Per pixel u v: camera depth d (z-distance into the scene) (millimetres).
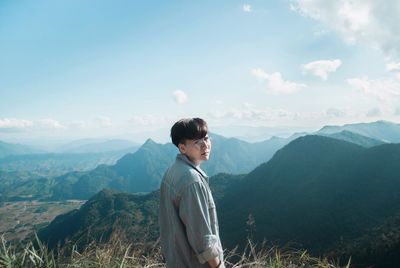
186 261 1942
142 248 3396
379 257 27297
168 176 2074
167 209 2025
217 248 1872
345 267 3389
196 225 1869
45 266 2898
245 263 3324
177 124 2113
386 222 47250
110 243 3375
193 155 2111
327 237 53312
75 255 3229
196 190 1918
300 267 3457
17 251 2904
